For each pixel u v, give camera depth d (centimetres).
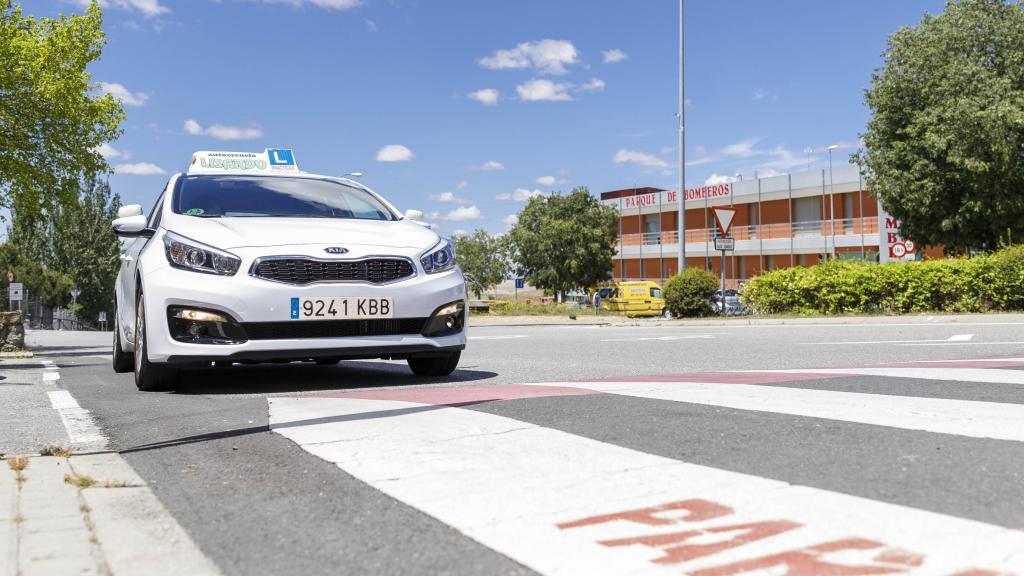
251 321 521
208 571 194
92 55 2167
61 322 6203
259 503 254
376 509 241
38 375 763
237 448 338
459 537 213
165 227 575
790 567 179
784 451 298
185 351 521
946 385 474
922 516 215
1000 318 1441
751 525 210
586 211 4950
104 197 7362
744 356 817
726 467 276
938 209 2417
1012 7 2436
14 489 270
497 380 607
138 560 201
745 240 4666
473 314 3391
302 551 208
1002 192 2358
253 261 530
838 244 4134
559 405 412
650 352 914
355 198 676
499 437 334
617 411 392
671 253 5128
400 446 323
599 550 196
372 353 552
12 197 2123
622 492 246
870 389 462
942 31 2431
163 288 529
